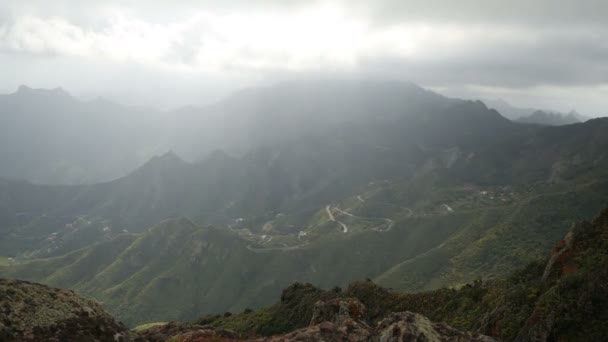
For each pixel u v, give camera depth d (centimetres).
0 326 2059
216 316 9038
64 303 2473
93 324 2456
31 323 2200
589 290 2481
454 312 4594
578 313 2436
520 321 2975
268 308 7812
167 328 5072
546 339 2500
